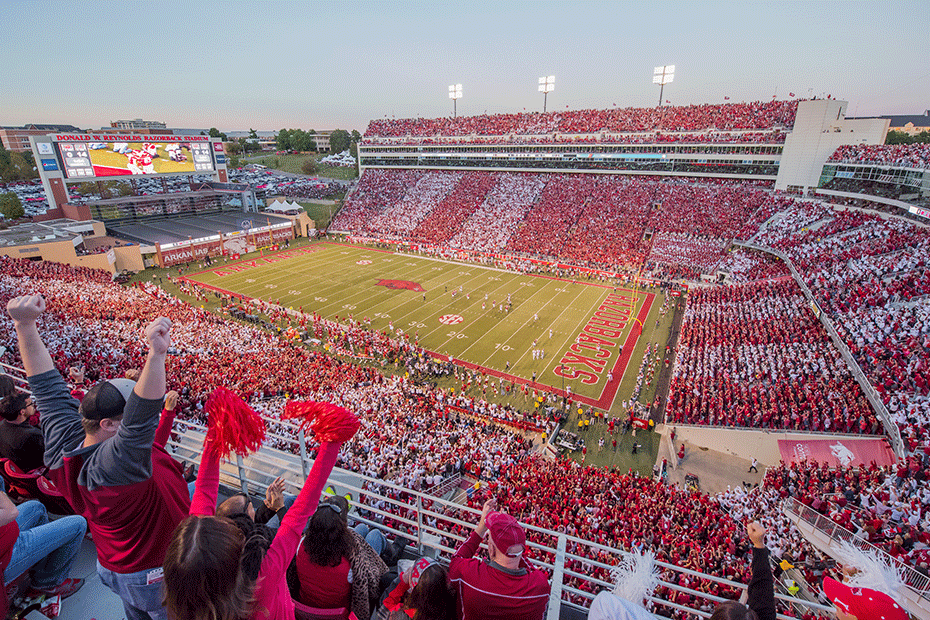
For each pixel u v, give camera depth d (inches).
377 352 1460.4
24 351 132.2
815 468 784.3
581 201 2935.5
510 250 2642.7
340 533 149.6
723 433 1014.4
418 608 139.5
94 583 190.7
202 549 83.0
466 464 832.9
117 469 117.3
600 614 127.1
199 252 2546.8
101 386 122.7
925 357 950.4
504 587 134.3
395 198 3526.1
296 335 1582.2
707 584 510.0
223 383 1020.5
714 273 2097.7
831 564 555.8
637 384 1305.4
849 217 1969.7
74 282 1775.3
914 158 1760.6
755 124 2753.4
